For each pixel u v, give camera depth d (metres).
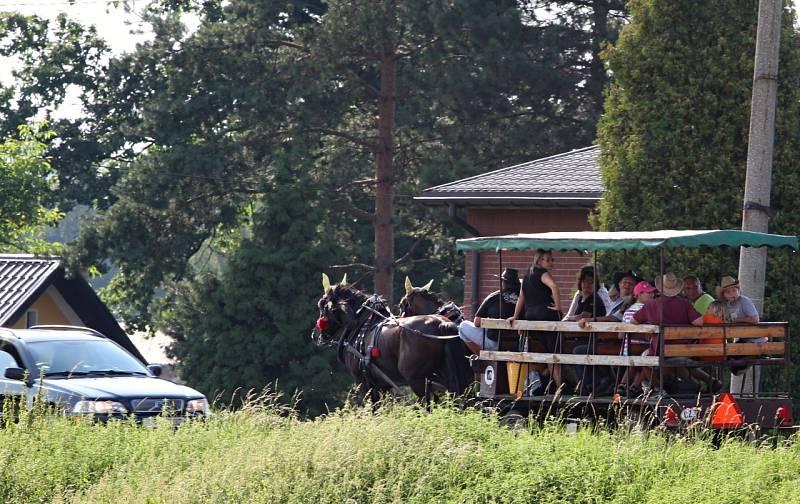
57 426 51.19
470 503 38.78
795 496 38.00
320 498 40.25
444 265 145.38
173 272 136.38
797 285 65.81
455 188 88.50
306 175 124.31
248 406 54.00
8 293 116.31
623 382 49.09
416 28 131.75
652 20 68.56
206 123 134.88
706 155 67.19
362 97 140.12
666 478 40.25
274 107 131.38
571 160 93.75
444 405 54.44
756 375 56.03
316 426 48.09
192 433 50.94
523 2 142.12
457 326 56.75
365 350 61.38
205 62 133.38
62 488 45.00
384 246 135.88
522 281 53.34
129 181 130.38
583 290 53.88
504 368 53.34
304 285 120.94
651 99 68.81
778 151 66.38
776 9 57.41
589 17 145.88
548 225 87.06
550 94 139.88
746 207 57.47
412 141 139.38
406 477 40.72
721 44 67.12
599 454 41.88
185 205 131.00
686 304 49.12
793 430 51.09
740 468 41.69
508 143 138.88
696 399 48.25
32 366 61.62
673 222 67.75
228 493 41.09
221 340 120.06
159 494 42.09
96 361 63.56
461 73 129.62
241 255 121.25
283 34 139.88
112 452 48.72
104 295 167.38
